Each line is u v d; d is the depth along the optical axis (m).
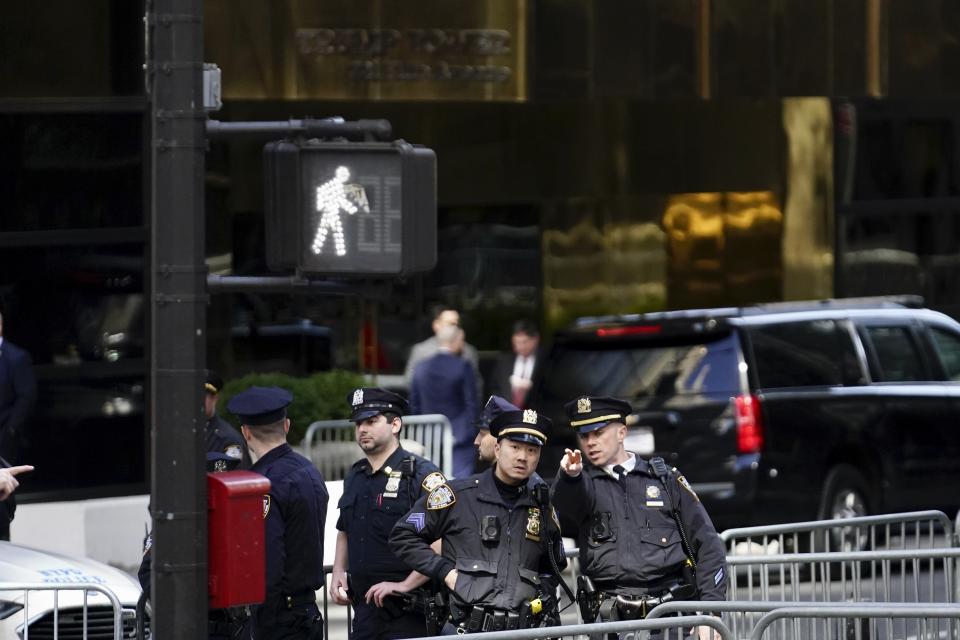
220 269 67.69
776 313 54.41
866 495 55.19
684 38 77.62
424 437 58.28
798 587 35.59
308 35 68.50
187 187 26.59
